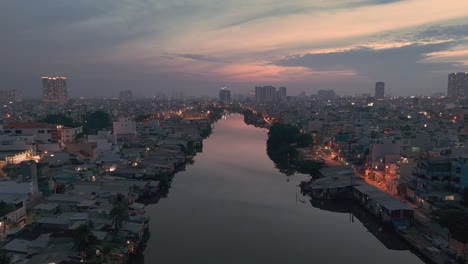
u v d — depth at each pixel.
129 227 65.81
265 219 85.38
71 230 57.75
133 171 111.38
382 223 78.19
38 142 135.50
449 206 73.31
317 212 91.12
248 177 125.44
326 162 140.75
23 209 67.75
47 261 47.97
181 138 194.75
